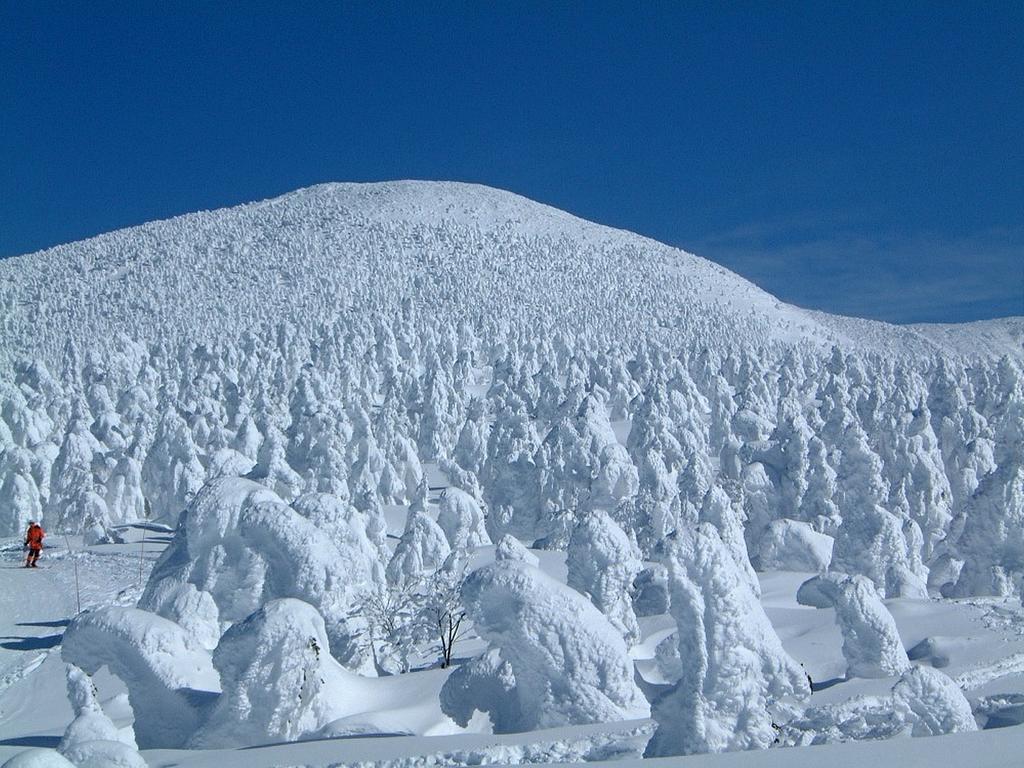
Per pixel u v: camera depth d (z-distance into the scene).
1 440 79.19
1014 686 21.48
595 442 70.94
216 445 78.88
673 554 16.39
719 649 16.17
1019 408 81.12
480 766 14.40
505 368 133.00
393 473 77.56
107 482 71.31
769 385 137.62
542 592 21.08
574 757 16.59
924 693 16.25
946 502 68.38
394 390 114.31
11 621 40.75
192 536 29.12
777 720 16.70
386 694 23.70
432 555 48.59
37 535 53.06
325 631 24.61
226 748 20.94
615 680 20.83
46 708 28.78
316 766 16.59
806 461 67.44
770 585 43.88
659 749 16.23
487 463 87.25
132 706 22.44
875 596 25.83
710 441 110.62
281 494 58.88
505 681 21.83
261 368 129.00
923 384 141.50
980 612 32.91
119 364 130.12
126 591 45.94
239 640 21.28
